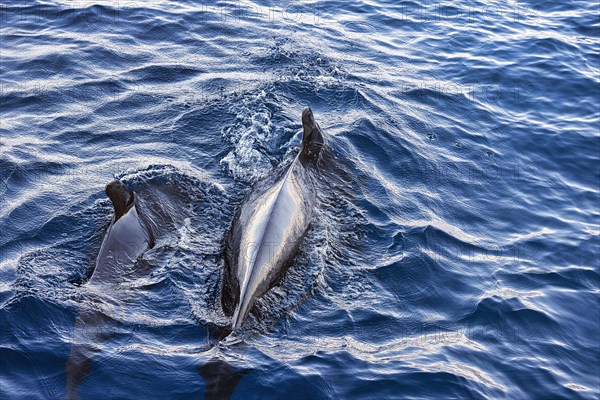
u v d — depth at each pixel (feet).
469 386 24.20
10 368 23.54
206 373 23.26
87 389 22.88
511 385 24.66
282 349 24.70
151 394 22.81
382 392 23.57
